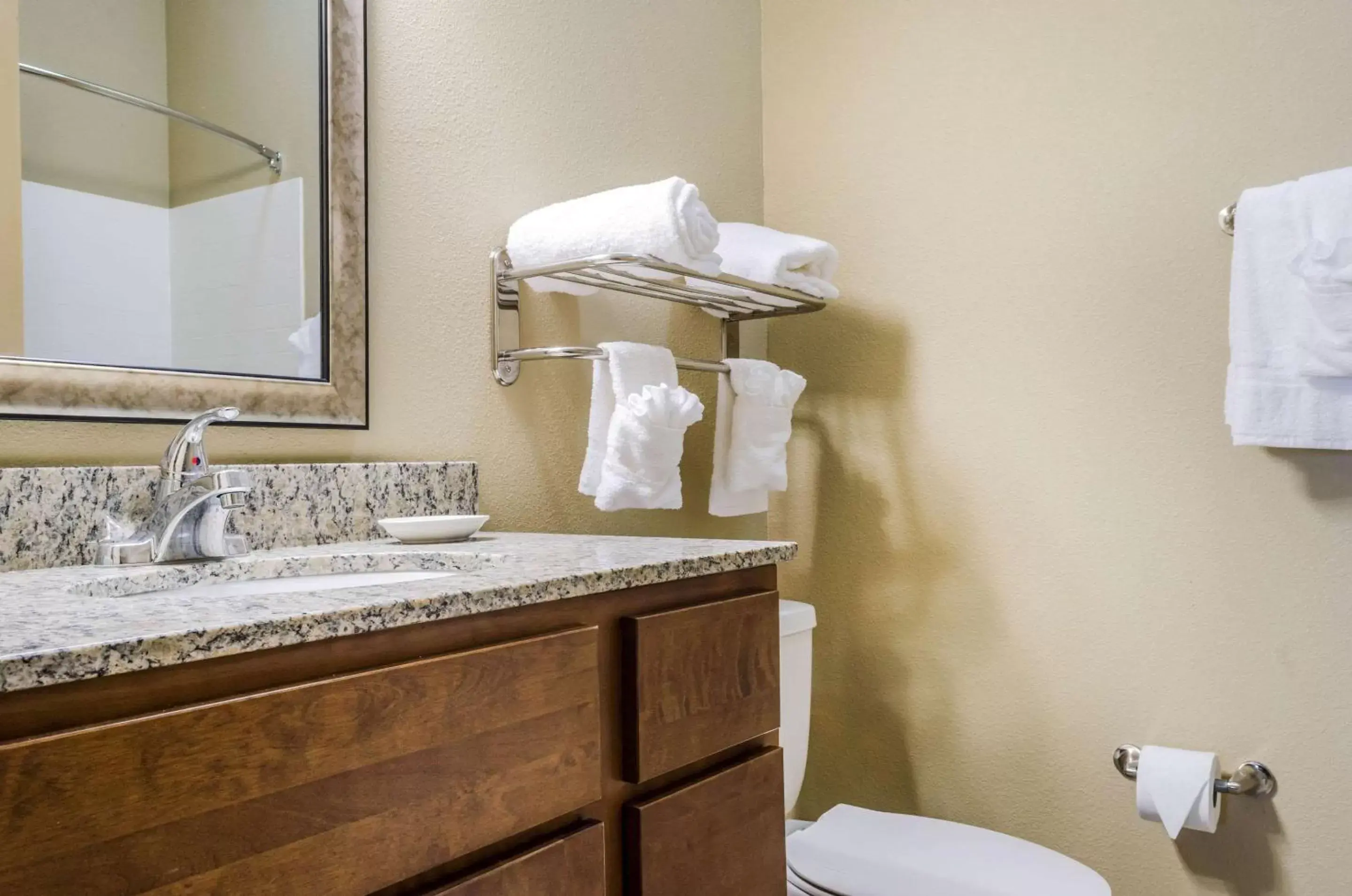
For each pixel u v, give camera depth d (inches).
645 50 69.1
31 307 38.8
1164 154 63.2
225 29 45.6
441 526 46.4
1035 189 68.1
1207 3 62.0
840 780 76.2
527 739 30.0
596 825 32.6
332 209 48.9
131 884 20.9
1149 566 63.4
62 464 39.5
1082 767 65.6
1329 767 57.5
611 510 57.1
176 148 43.8
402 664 26.9
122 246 41.6
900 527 73.6
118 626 23.2
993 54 70.0
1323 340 53.4
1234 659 60.5
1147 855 63.1
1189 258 62.3
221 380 44.3
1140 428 63.9
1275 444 55.3
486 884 28.2
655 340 69.4
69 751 20.1
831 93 77.4
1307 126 58.6
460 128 55.8
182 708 22.1
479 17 57.1
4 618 24.9
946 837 58.0
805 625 63.5
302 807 24.0
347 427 49.1
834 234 77.2
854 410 76.0
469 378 55.8
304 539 45.6
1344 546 57.3
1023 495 68.2
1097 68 65.9
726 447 65.1
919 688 72.5
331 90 49.0
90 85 41.0
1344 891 56.9
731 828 38.6
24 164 38.9
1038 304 67.9
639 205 51.0
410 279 52.8
